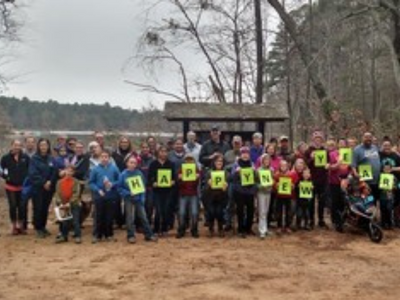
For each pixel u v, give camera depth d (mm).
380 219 15961
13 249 13641
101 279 10961
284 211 15625
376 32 32344
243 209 14867
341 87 40438
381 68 44719
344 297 9852
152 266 11867
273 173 15352
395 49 25203
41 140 15070
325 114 25172
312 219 15859
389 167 15344
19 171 15477
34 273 11453
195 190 14891
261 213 14820
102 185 14383
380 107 39562
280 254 12992
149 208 15016
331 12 31844
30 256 12898
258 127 19062
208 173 15336
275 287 10398
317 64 31625
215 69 33250
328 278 11031
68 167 14469
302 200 15477
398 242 14297
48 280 10945
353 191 14883
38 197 15000
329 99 25234
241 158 14883
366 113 39562
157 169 14898
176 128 32594
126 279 10930
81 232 15406
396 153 15688
